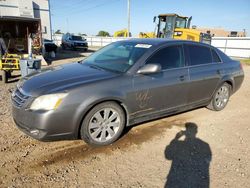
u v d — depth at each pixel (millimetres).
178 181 2865
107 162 3189
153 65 3631
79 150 3453
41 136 3121
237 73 5555
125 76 3633
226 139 4027
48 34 23062
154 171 3039
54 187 2670
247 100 6609
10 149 3387
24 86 3428
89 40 43156
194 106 4844
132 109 3744
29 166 3025
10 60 8961
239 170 3133
